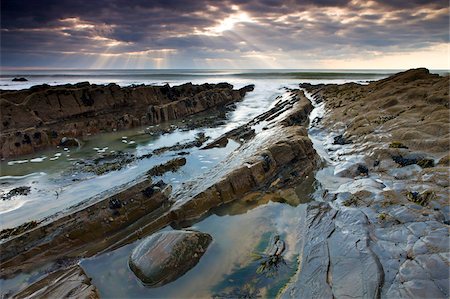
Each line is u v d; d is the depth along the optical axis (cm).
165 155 1560
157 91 2814
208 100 3011
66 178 1294
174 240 763
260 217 950
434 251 647
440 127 1271
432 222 747
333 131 1773
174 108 2594
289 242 810
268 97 3744
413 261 634
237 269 723
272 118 2167
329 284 623
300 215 945
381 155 1230
